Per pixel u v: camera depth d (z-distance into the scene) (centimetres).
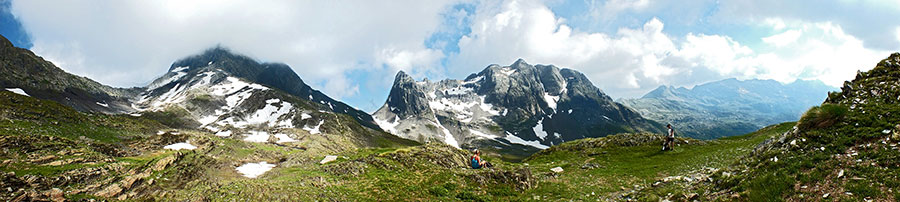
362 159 3406
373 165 3161
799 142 1862
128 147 7562
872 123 1742
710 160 3072
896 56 2464
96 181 2781
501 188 2594
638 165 3431
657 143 4603
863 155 1501
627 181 2705
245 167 5134
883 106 1888
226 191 2372
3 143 3906
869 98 2127
